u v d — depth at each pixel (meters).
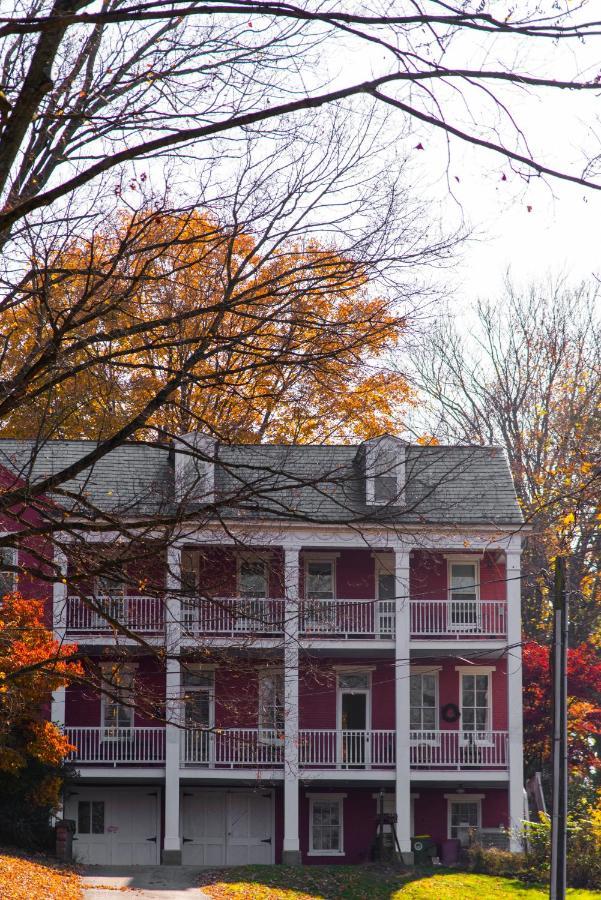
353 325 12.29
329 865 32.38
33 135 11.59
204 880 28.67
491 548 33.06
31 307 14.59
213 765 32.84
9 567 12.27
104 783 32.97
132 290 11.42
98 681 14.45
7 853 28.25
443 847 32.38
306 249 13.84
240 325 14.50
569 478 29.62
